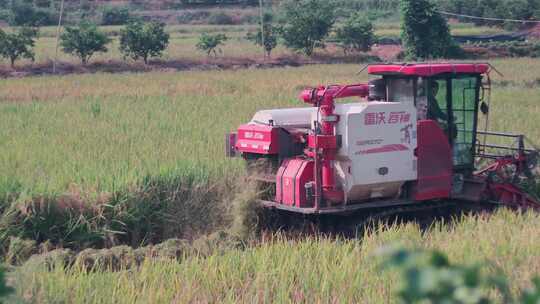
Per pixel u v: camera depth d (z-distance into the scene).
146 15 113.69
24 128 23.28
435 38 65.62
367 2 117.75
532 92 35.56
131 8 121.44
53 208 14.10
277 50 71.00
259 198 14.83
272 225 14.92
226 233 14.48
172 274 10.22
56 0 120.12
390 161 14.08
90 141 20.70
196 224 15.51
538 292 2.40
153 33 60.03
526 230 12.32
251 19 111.94
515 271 10.01
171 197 15.57
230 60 62.69
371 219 14.08
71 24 106.38
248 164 15.57
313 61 66.12
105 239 14.38
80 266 11.98
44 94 35.31
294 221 14.81
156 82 41.31
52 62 56.59
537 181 17.12
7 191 14.23
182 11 115.31
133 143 20.27
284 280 9.80
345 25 69.56
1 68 53.00
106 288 9.66
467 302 2.30
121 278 10.07
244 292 9.63
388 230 12.76
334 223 14.37
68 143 20.34
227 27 98.62
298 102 31.48
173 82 41.28
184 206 15.59
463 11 100.75
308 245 11.71
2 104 30.52
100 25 107.94
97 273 10.36
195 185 15.88
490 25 95.00
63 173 15.98
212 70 54.81
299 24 67.50
